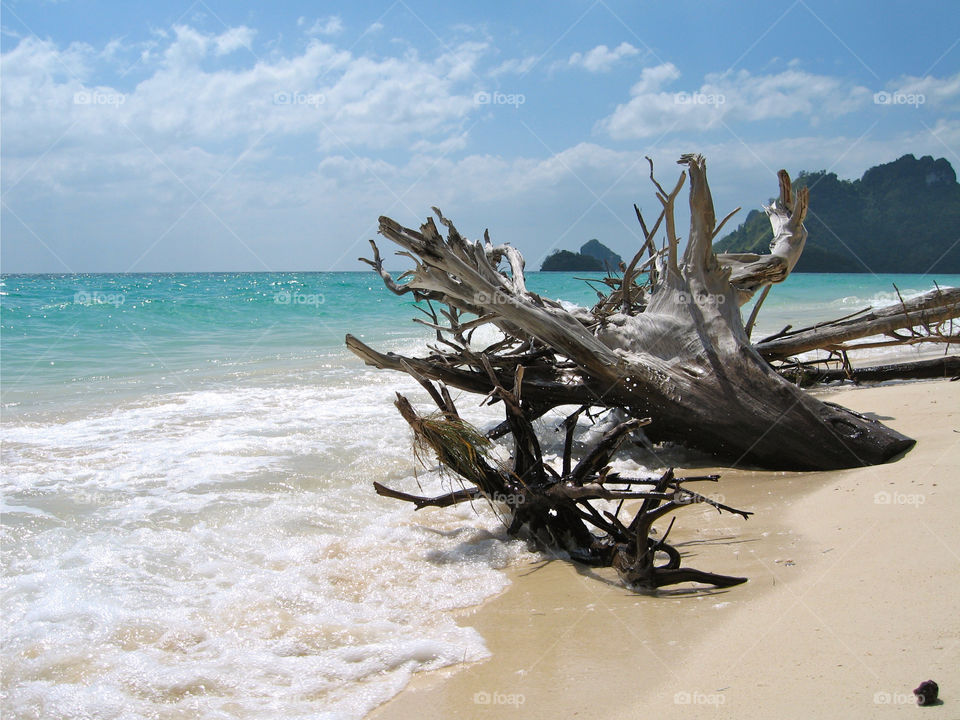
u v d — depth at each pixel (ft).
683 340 26.99
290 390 39.99
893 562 14.28
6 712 10.98
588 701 10.58
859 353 53.11
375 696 11.19
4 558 16.92
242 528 19.22
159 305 81.46
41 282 213.87
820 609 12.64
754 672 10.77
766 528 18.07
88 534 18.56
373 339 64.54
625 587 15.29
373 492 22.79
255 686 11.69
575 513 17.76
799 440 24.43
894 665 10.30
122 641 13.14
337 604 14.78
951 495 18.28
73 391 38.99
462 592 15.33
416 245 24.77
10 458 25.63
